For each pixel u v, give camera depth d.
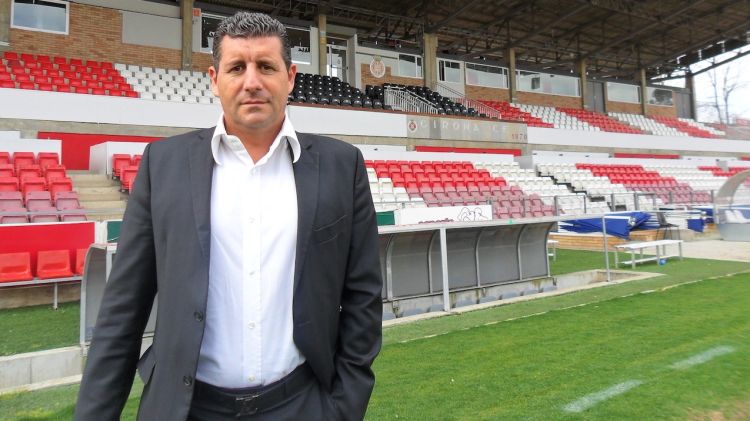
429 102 19.33
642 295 5.64
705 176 22.11
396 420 2.53
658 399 2.75
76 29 14.96
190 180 1.18
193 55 16.86
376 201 11.12
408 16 22.30
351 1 20.44
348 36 21.20
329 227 1.21
